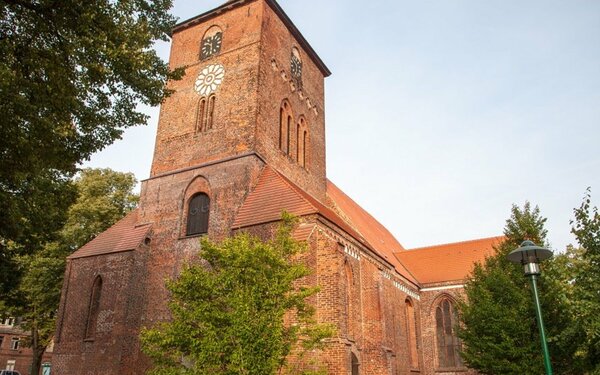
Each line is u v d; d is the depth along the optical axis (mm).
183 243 25281
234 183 25234
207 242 14242
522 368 21500
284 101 30625
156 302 24578
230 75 28734
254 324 12406
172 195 27031
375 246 35594
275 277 13469
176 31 32969
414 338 36625
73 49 14828
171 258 25266
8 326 70375
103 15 14805
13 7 14578
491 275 25359
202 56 30875
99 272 25891
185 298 13555
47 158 16312
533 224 25438
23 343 42594
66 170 17688
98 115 17219
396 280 34594
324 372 14336
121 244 26234
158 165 28703
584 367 20062
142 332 13500
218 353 12023
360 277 25984
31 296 36375
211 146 27344
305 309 14594
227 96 28219
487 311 23703
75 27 14766
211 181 26000
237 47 29391
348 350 19953
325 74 37906
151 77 17609
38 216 22109
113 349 23250
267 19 30250
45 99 15125
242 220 23531
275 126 28750
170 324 13352
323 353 19297
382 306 26656
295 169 30172
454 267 40688
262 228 22469
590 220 14430
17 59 14766
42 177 20672
